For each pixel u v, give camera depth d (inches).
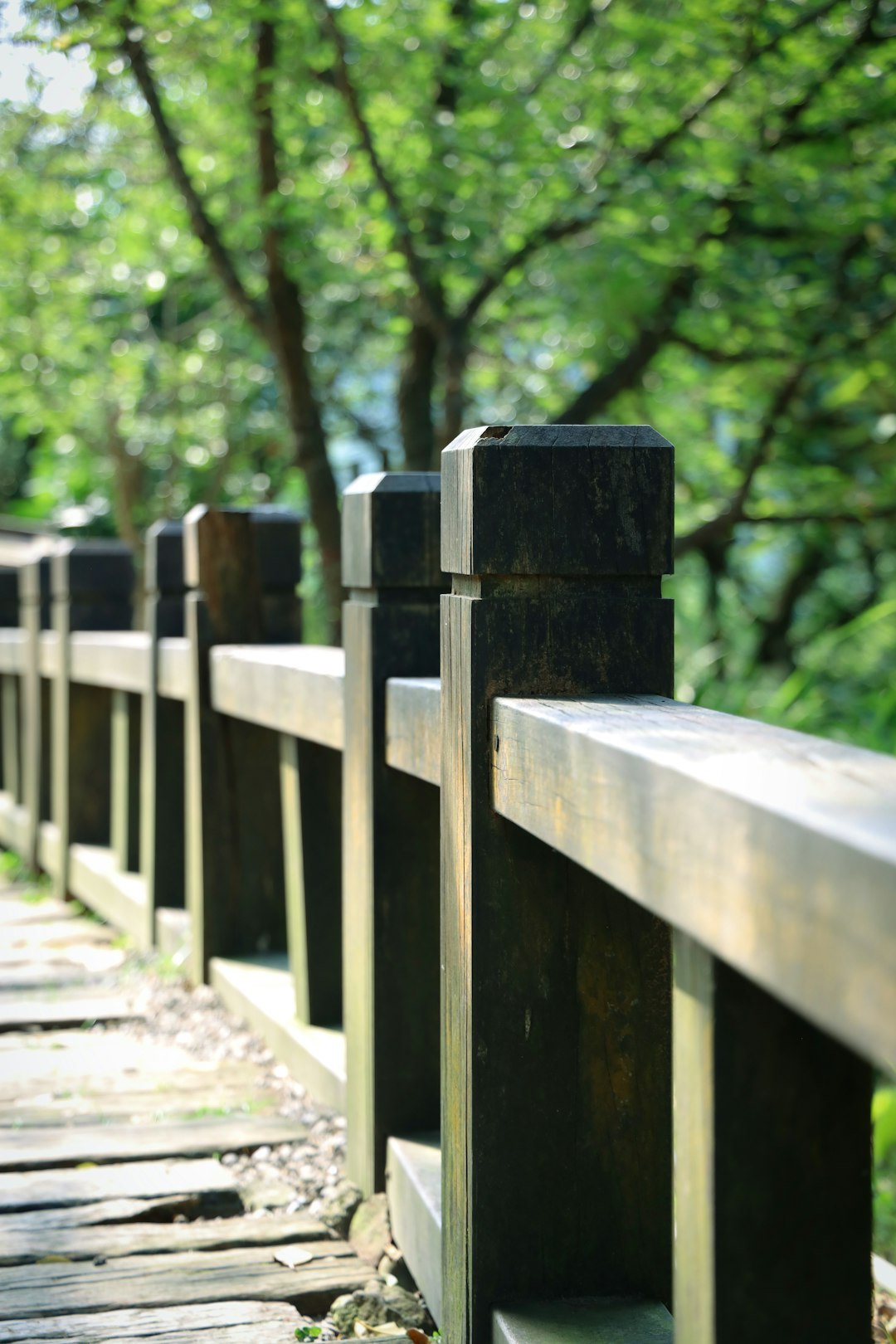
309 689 118.5
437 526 99.5
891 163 240.8
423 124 233.8
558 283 272.5
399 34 237.6
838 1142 49.6
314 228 257.0
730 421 320.5
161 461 407.5
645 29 234.8
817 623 356.2
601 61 241.6
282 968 150.0
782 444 302.5
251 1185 106.8
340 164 257.0
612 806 54.2
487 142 236.8
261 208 247.6
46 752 234.4
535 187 238.5
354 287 294.8
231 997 146.3
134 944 180.7
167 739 173.2
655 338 275.3
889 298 275.6
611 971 75.4
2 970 170.4
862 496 296.0
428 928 100.7
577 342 301.7
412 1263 91.8
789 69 234.1
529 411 319.3
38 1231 98.8
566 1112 75.1
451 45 243.0
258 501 422.3
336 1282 92.1
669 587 393.1
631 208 239.1
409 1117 100.4
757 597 379.2
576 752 58.7
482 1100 74.4
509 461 71.3
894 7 230.5
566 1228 75.1
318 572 391.9
